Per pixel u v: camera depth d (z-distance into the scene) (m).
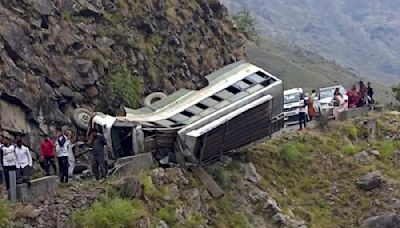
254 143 22.34
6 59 20.67
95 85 23.56
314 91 32.66
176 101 21.34
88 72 23.42
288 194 21.64
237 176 20.62
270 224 19.73
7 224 14.30
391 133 26.64
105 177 17.89
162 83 27.11
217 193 19.36
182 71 28.69
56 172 19.12
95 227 15.20
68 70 22.92
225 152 21.14
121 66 25.23
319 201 21.97
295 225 20.00
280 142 23.83
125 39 26.45
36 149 20.09
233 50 33.75
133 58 26.34
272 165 22.34
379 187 22.59
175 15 30.38
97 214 15.33
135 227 15.62
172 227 16.92
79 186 16.73
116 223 15.34
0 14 21.75
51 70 22.25
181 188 18.38
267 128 21.84
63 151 17.72
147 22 28.55
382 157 24.69
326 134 25.31
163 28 29.28
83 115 22.09
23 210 14.94
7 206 14.74
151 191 17.23
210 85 21.81
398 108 31.12
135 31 27.80
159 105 21.42
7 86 20.11
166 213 17.02
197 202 18.42
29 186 15.58
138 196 16.88
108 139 19.34
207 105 20.50
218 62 31.28
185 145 19.16
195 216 17.98
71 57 23.45
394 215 21.34
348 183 22.95
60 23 24.06
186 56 29.45
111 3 27.42
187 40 30.31
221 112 20.00
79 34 24.56
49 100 21.50
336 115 27.23
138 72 26.27
